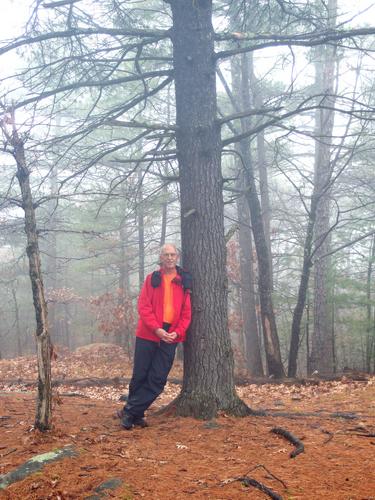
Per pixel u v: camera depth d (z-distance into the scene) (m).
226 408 5.91
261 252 11.92
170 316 5.62
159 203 14.62
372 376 10.43
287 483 3.63
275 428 5.09
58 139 6.73
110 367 15.50
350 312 16.31
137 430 5.41
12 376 14.20
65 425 5.68
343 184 19.03
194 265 6.13
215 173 6.29
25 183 5.12
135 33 6.53
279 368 11.59
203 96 6.34
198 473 3.90
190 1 6.44
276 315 18.84
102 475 3.84
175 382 11.13
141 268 18.92
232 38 6.50
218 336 6.02
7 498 3.52
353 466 3.96
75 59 6.93
